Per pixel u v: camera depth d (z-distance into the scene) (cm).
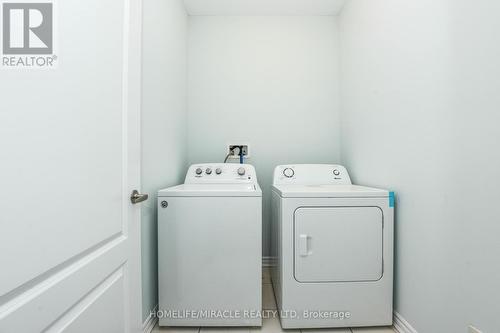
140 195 101
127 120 96
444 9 99
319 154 220
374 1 155
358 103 180
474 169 87
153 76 140
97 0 78
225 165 191
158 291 137
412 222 121
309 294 134
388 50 140
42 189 56
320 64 220
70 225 65
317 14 219
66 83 64
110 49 85
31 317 53
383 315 134
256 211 136
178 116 190
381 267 133
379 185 152
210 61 219
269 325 142
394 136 135
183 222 136
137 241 105
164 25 158
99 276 77
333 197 133
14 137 50
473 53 87
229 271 136
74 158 67
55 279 60
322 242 133
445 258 100
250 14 218
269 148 220
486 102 82
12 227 49
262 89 220
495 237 80
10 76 50
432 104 106
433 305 107
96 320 77
